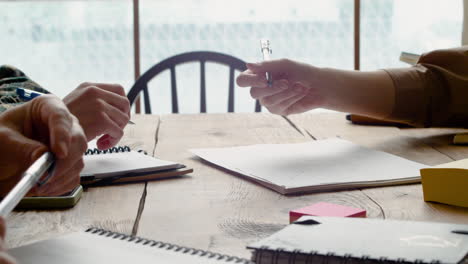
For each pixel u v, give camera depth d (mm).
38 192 549
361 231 483
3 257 343
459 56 1196
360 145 1048
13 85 1208
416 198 728
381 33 3043
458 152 1013
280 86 1083
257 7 3057
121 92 1015
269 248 447
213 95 3111
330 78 1146
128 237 529
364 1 3027
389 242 450
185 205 703
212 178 844
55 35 3096
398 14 3025
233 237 581
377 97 1174
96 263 461
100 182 804
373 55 3059
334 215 601
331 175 817
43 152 536
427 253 420
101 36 3094
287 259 442
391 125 1317
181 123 1377
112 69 3113
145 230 606
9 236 591
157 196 747
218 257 468
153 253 483
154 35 3066
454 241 447
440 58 1209
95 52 3102
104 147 934
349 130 1260
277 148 1028
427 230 480
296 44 3080
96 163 878
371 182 785
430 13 2998
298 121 1392
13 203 436
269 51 1200
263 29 3072
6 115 606
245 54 3092
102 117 898
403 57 1366
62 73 3119
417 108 1190
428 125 1206
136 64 3029
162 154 1021
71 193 721
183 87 3102
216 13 3062
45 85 3129
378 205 697
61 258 474
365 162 902
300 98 1137
